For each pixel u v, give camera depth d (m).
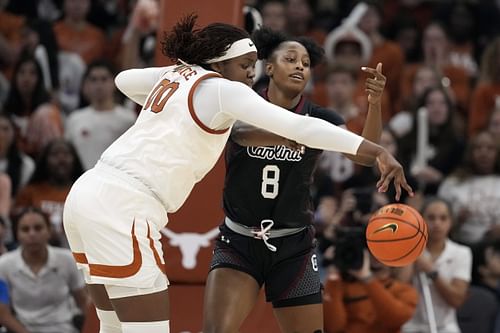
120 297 9.70
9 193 17.22
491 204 18.34
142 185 9.65
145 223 9.64
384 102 20.95
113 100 19.17
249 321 12.79
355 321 14.24
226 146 11.09
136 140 9.80
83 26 22.36
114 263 9.55
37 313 15.39
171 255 13.24
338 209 16.72
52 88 20.61
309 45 11.05
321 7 25.19
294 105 10.94
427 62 22.78
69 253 15.64
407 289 14.43
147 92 10.66
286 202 10.76
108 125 18.89
